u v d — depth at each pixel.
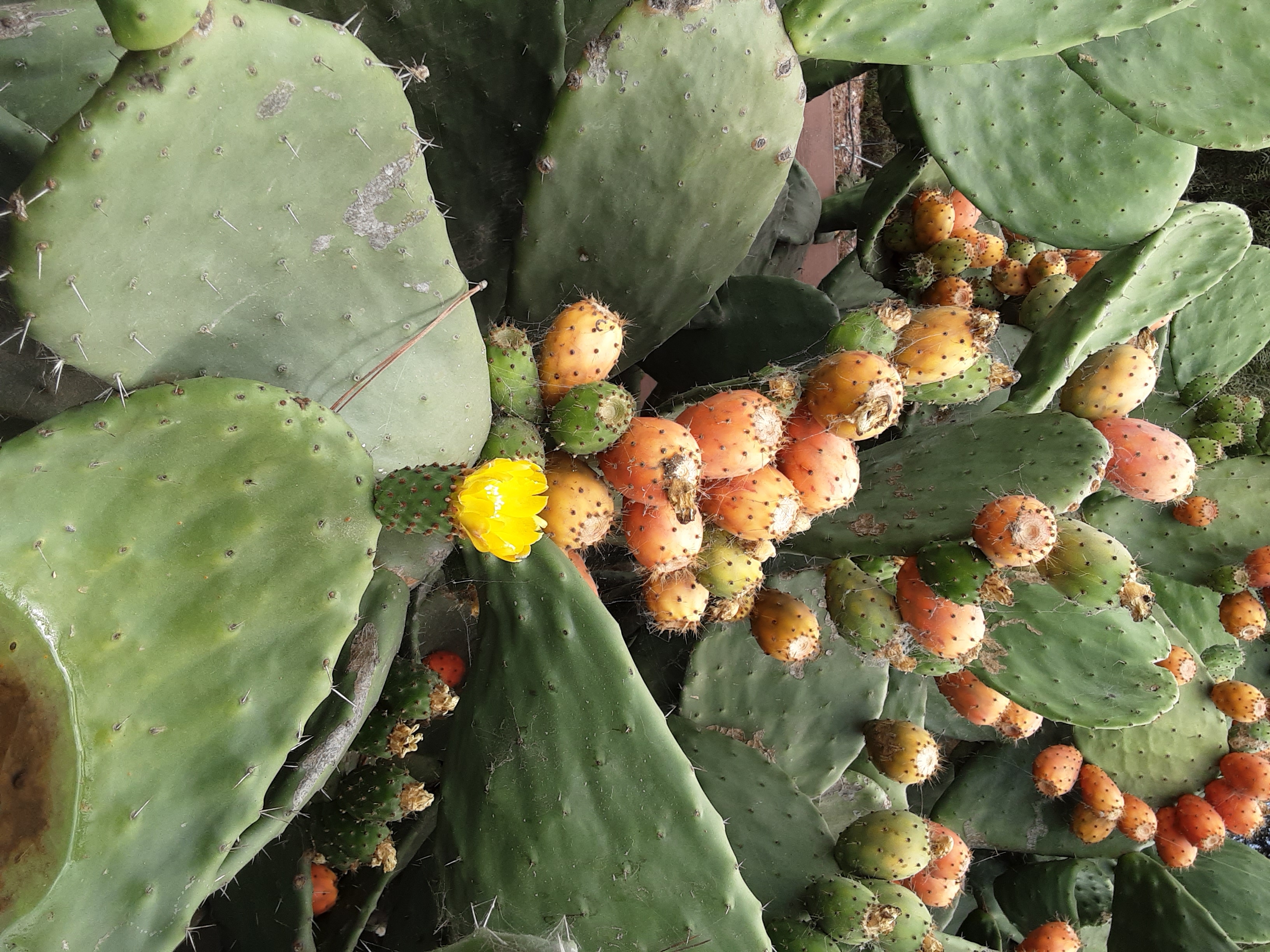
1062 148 0.89
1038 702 0.87
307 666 0.50
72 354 0.47
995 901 1.21
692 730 0.86
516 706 0.61
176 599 0.47
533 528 0.53
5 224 0.49
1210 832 1.07
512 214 0.79
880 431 0.66
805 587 0.87
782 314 0.99
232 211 0.48
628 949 0.59
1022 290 1.10
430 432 0.60
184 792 0.47
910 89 0.88
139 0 0.39
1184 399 1.29
